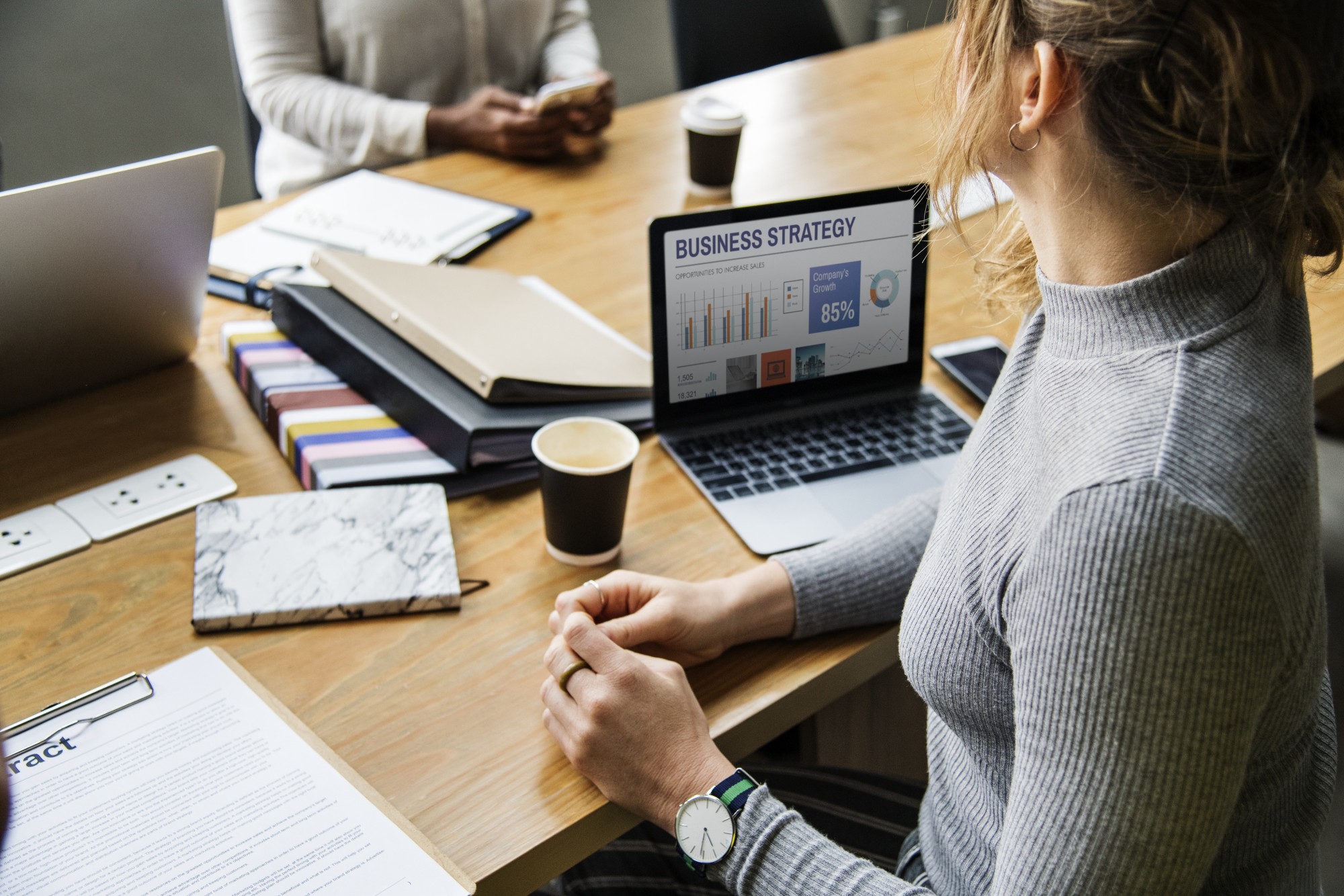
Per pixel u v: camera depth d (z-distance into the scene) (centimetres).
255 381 113
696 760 74
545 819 72
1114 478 52
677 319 107
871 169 174
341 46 202
